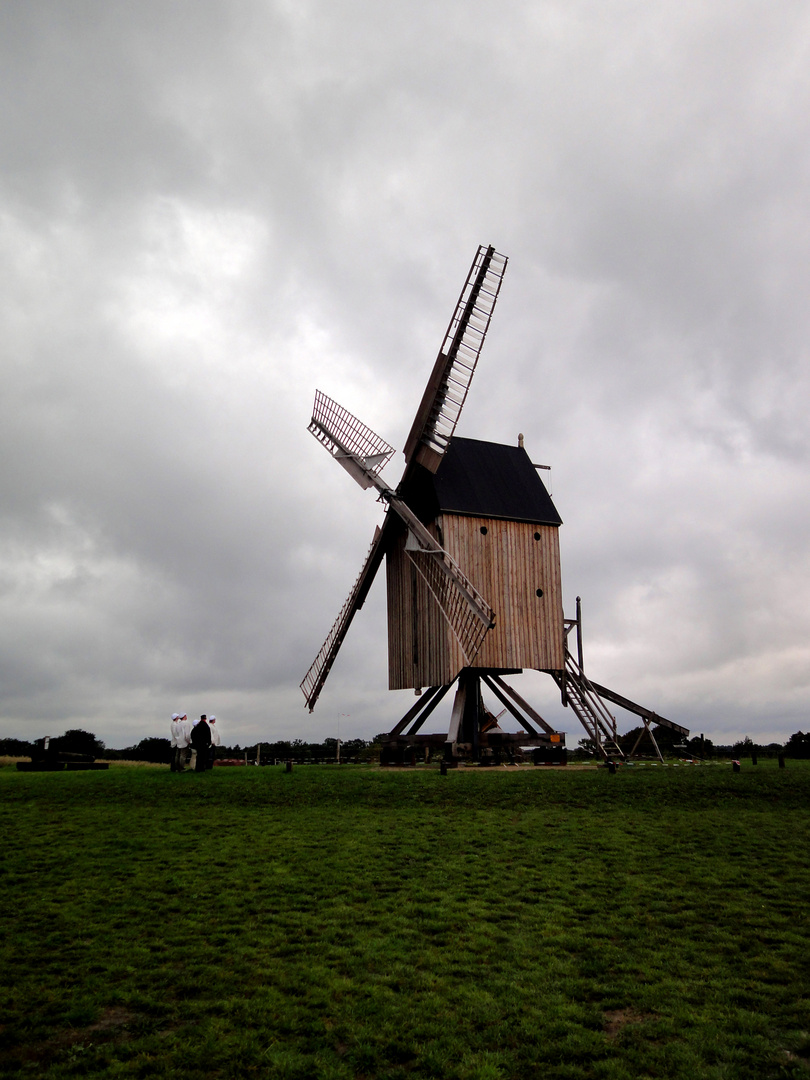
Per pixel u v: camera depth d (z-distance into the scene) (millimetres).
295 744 55406
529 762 37438
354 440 39281
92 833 18797
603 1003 9719
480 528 35281
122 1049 8570
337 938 11820
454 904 13289
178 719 30219
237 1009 9539
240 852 16875
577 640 36875
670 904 13266
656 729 47500
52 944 11578
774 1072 8086
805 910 12906
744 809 21391
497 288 34906
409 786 24922
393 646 39625
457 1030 9031
